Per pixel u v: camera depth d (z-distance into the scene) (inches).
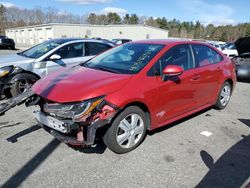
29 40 2080.5
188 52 174.7
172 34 3636.8
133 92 133.3
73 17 3668.8
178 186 113.7
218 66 199.2
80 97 122.8
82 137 125.6
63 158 132.8
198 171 125.0
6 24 3398.1
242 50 364.5
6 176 117.0
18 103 140.9
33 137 154.9
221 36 3415.4
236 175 122.6
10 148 141.3
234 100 255.6
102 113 123.4
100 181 115.3
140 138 145.5
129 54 165.9
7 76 221.0
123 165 128.2
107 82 132.3
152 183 115.1
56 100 126.0
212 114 206.4
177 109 164.4
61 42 256.8
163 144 150.9
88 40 269.4
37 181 114.1
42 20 3565.5
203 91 184.9
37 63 233.0
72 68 168.6
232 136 165.5
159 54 155.2
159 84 146.4
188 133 167.5
